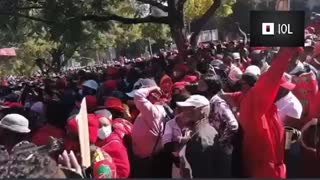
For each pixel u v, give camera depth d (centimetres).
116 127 625
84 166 431
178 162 580
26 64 5019
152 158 614
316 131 552
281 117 572
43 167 335
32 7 2359
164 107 670
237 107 618
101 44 3944
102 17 2491
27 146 385
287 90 567
